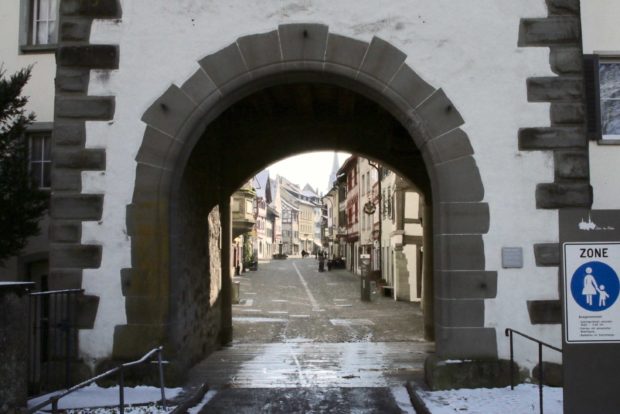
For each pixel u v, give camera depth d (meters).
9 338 6.52
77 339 8.76
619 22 10.03
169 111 9.08
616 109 10.09
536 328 8.68
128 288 8.81
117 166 9.00
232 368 11.31
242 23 9.19
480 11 9.12
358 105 14.22
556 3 9.10
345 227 61.22
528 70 9.04
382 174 38.34
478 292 8.73
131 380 8.64
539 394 7.33
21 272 12.39
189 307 11.23
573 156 8.90
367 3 9.17
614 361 5.45
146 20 9.19
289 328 19.12
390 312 24.77
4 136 9.86
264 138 15.40
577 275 5.50
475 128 8.98
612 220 5.50
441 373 8.55
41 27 13.28
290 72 9.22
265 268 59.47
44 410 7.39
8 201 9.95
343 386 9.56
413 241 29.61
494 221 8.84
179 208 10.20
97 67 9.12
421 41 9.11
